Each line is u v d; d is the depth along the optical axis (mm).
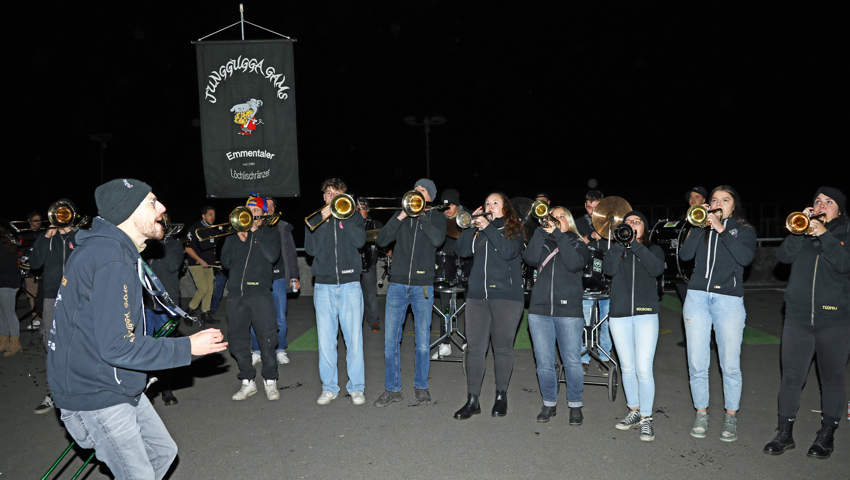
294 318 9250
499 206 4633
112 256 2309
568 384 4496
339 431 4418
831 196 3762
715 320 4133
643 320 4242
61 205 5301
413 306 5004
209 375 5961
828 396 3840
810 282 3818
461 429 4426
